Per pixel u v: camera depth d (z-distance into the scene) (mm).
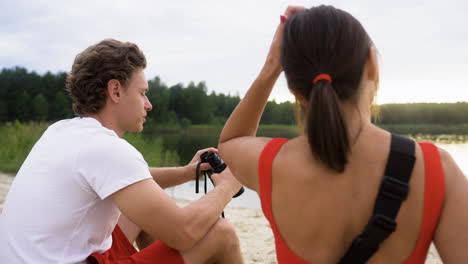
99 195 1582
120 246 1945
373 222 911
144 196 1597
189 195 6906
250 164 1143
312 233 1015
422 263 941
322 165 993
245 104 1283
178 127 85250
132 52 1885
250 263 3223
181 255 1787
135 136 13227
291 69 1015
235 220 4840
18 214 1584
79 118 1801
